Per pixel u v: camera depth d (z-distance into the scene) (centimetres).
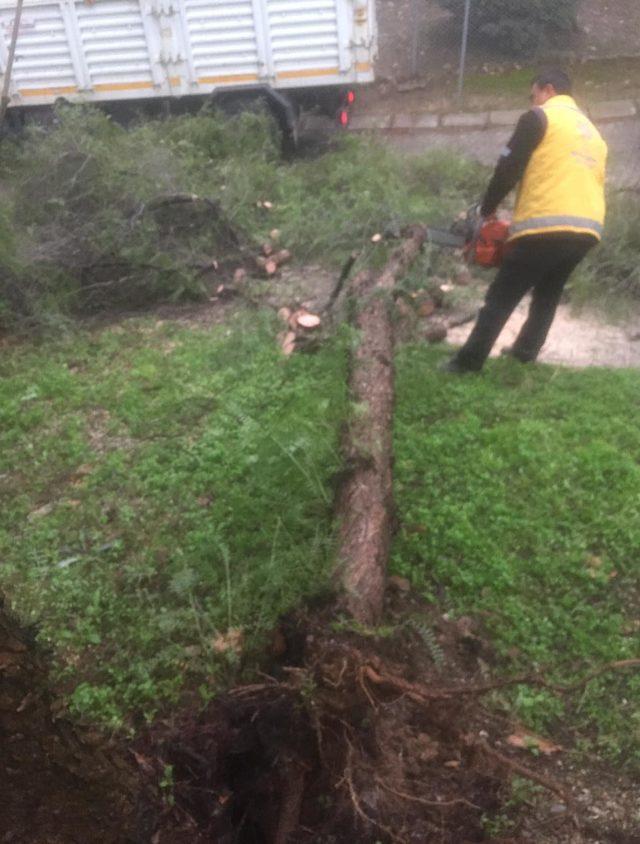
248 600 372
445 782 300
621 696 342
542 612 378
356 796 273
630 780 311
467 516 430
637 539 411
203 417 530
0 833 213
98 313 698
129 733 328
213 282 725
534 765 316
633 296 695
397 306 614
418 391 539
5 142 949
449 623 372
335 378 525
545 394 538
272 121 962
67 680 357
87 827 227
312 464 420
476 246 544
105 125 824
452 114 1240
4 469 501
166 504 453
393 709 300
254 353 596
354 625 294
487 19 1391
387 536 377
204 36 951
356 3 923
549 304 560
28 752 210
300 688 272
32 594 398
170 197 749
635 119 1177
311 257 760
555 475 458
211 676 346
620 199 773
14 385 583
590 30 1477
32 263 677
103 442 516
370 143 976
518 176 514
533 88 538
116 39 959
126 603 392
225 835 286
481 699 338
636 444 484
